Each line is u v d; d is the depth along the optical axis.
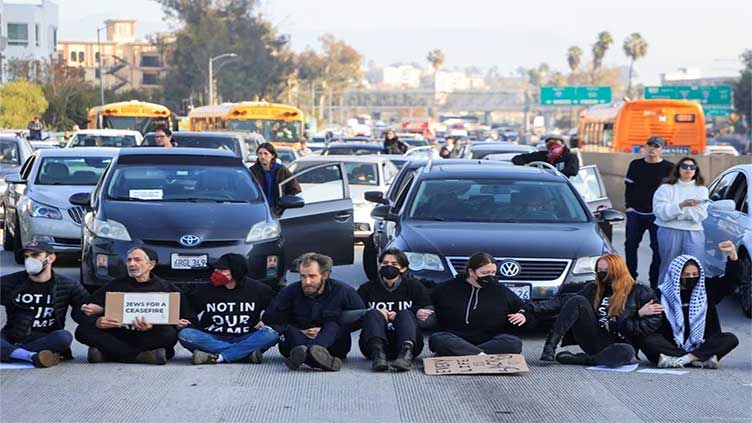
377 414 9.68
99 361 11.84
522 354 12.60
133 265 11.59
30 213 19.41
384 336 11.68
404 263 11.93
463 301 12.12
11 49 105.50
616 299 11.94
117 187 16.25
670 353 11.93
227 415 9.59
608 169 38.56
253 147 35.25
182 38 126.31
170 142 21.12
